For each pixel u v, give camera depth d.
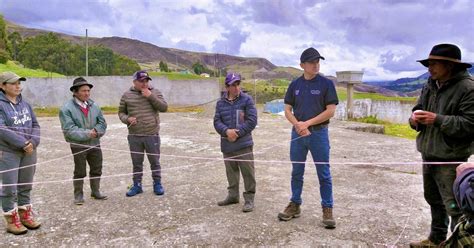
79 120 4.74
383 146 9.48
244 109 4.54
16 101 4.00
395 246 3.59
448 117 2.81
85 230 4.03
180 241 3.75
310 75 3.94
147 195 5.25
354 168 6.94
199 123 15.02
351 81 15.98
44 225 4.17
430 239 3.39
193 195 5.24
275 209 4.64
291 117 4.02
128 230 4.02
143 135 5.15
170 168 6.97
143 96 5.11
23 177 4.02
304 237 3.80
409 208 4.67
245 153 4.52
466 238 1.89
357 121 15.93
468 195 1.86
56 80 22.81
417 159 7.83
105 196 5.10
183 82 25.38
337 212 4.53
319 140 3.93
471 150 2.91
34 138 4.04
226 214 4.46
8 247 3.62
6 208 3.87
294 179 4.20
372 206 4.75
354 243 3.66
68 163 7.57
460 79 2.86
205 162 7.52
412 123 3.23
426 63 3.00
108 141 10.35
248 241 3.72
